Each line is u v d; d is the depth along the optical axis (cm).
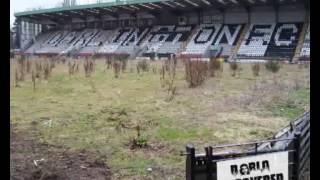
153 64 3341
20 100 1296
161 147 730
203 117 1034
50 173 548
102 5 5344
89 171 575
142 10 5469
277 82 1878
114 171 581
